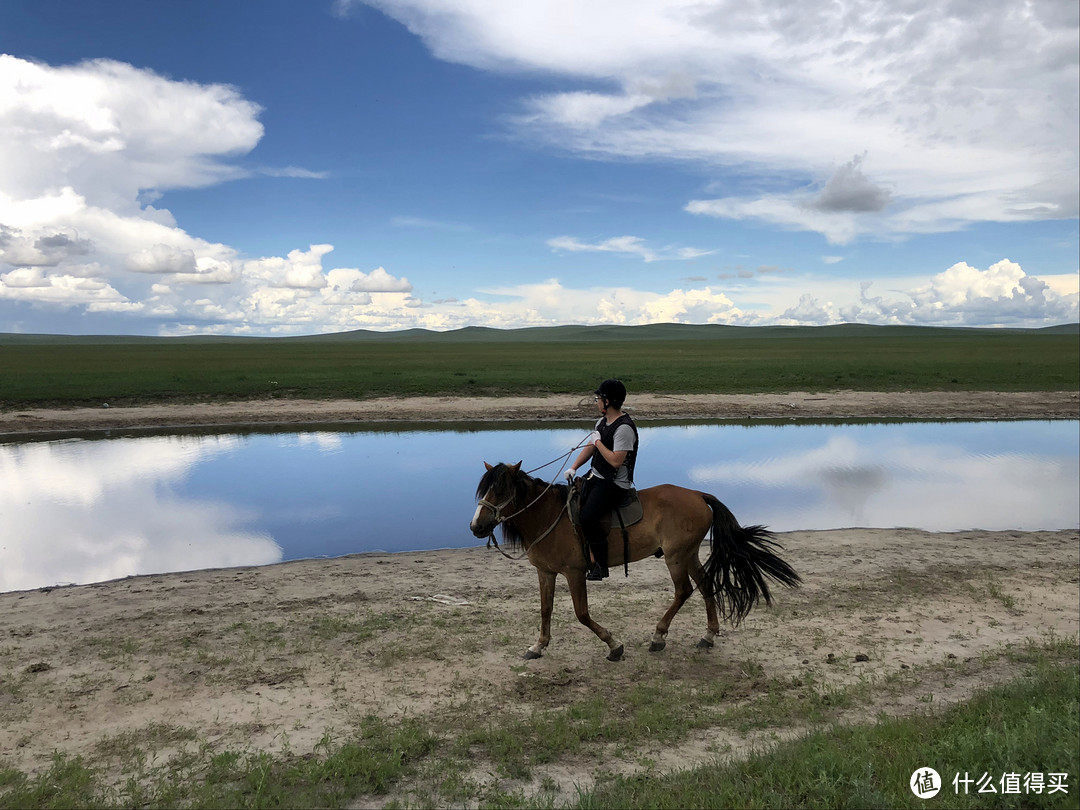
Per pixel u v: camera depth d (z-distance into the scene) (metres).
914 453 19.72
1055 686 5.70
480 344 125.50
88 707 5.81
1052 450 20.36
